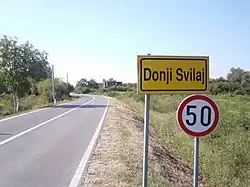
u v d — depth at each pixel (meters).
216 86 65.44
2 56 43.31
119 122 20.39
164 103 42.62
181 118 4.52
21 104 51.25
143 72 4.45
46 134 14.82
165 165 11.17
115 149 11.18
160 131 22.36
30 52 45.50
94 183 7.25
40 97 60.62
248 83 67.56
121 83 131.88
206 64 4.59
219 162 14.38
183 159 14.96
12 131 15.80
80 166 8.73
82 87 142.50
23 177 7.70
